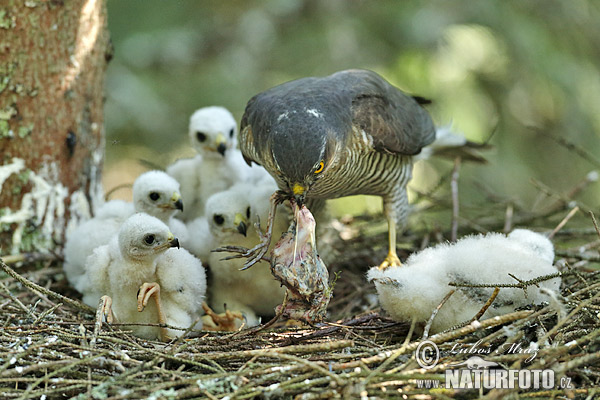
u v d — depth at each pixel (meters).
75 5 11.21
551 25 18.05
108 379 7.68
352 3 18.39
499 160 17.45
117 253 9.84
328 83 10.68
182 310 9.88
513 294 8.86
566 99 17.55
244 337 8.98
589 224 13.21
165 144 17.91
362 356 8.27
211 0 18.69
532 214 13.22
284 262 9.12
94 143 12.08
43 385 7.90
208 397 7.38
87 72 11.64
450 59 18.05
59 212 11.66
